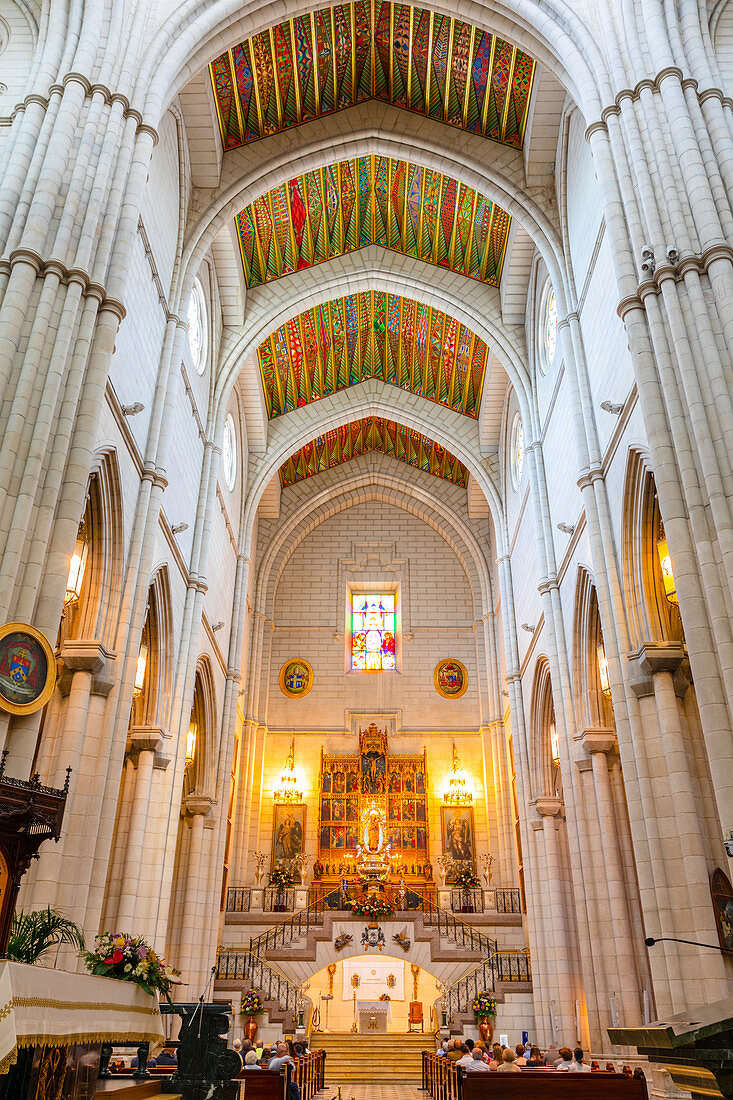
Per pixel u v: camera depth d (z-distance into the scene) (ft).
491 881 92.07
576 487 61.16
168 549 59.93
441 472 106.63
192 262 63.05
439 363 92.63
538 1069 42.63
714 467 36.94
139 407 49.39
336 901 87.86
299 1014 69.82
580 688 62.28
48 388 38.50
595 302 56.29
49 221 41.78
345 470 108.68
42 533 36.55
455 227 77.92
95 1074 22.62
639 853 44.86
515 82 63.52
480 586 105.19
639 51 46.88
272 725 101.50
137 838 54.70
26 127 43.96
